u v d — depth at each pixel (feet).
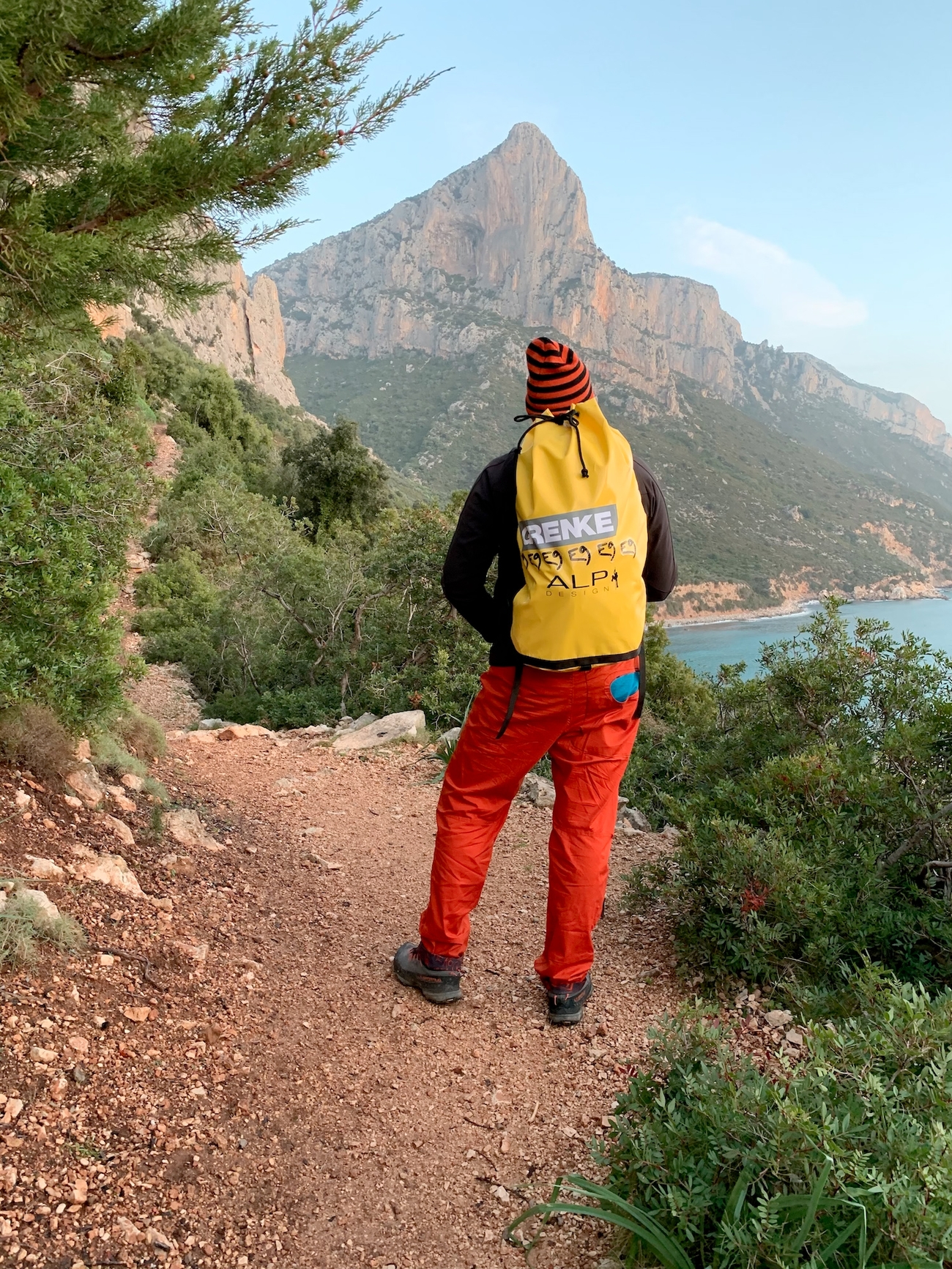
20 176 9.57
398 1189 7.32
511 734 8.96
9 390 17.20
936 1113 6.08
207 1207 6.66
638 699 8.93
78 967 8.67
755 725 16.87
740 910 10.54
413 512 36.83
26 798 11.12
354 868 14.39
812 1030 7.22
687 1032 7.66
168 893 11.19
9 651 11.46
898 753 12.62
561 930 9.59
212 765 19.97
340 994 10.25
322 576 37.19
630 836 16.74
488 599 9.02
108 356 24.27
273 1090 8.26
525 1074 9.04
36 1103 6.87
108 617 14.19
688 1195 6.05
